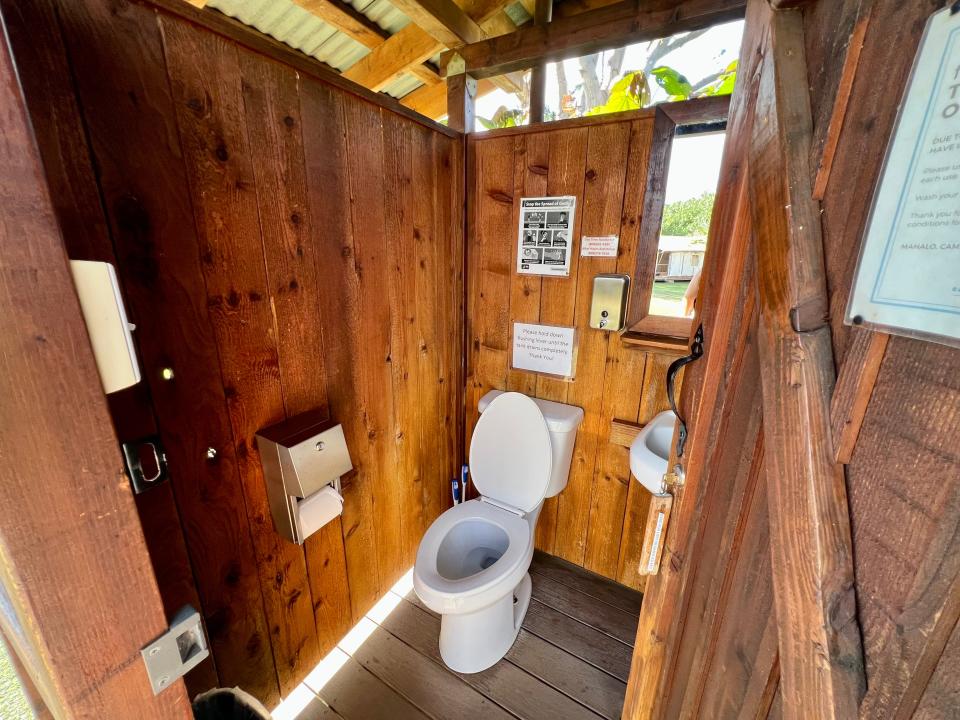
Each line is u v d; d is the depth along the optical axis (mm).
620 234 1381
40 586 363
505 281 1640
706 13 1070
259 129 907
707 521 664
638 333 1399
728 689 577
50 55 607
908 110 295
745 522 541
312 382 1133
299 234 1031
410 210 1381
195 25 773
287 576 1164
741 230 538
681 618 766
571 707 1269
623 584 1718
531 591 1688
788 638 404
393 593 1660
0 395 323
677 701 784
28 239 325
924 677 296
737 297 562
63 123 628
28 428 340
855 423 354
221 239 868
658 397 1457
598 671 1381
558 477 1592
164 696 469
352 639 1475
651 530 755
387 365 1405
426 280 1515
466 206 1597
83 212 660
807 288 389
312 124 1020
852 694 348
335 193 1108
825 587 367
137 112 711
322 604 1312
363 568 1467
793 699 397
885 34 322
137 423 768
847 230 362
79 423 372
